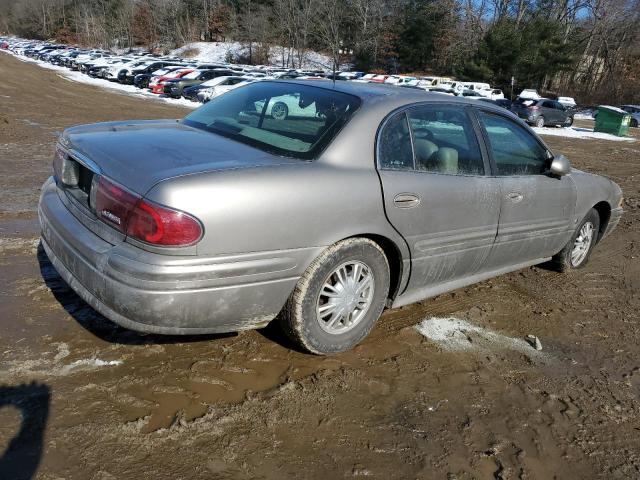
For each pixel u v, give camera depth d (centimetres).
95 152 278
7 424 236
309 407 271
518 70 4647
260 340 324
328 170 282
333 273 293
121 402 258
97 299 255
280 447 242
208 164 260
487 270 396
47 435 233
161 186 238
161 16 7525
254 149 293
